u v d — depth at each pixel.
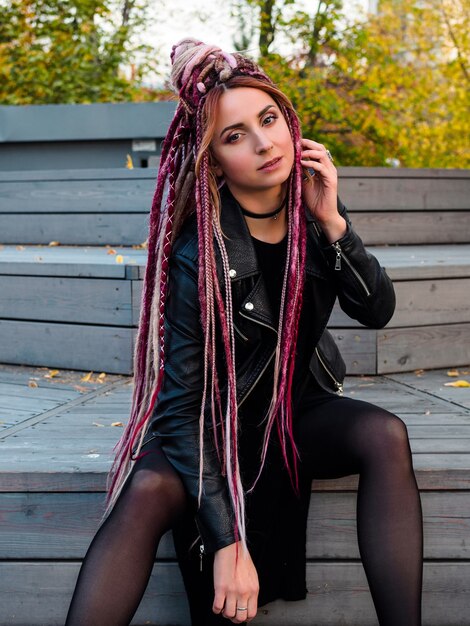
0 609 1.82
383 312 1.67
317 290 1.63
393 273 2.78
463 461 1.80
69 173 4.38
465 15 7.47
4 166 5.50
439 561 1.78
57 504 1.78
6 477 1.78
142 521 1.46
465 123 7.31
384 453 1.55
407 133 7.51
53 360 2.97
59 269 2.93
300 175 1.58
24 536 1.80
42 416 2.30
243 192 1.59
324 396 1.73
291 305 1.55
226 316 1.54
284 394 1.59
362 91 7.16
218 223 1.55
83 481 1.77
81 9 6.99
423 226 4.40
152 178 4.18
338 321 2.78
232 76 1.54
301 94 7.15
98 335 2.87
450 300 2.90
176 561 1.78
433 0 7.59
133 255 3.54
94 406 2.42
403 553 1.47
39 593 1.80
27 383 2.76
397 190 4.34
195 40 1.62
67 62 7.07
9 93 7.02
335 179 1.60
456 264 2.89
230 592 1.44
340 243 1.61
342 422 1.62
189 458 1.50
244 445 1.62
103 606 1.38
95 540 1.46
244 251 1.56
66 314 2.94
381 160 7.79
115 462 1.68
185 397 1.53
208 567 1.57
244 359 1.60
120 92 7.11
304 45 7.53
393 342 2.81
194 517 1.55
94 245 4.35
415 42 7.83
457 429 2.09
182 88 1.58
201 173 1.54
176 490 1.50
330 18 7.27
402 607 1.43
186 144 1.62
